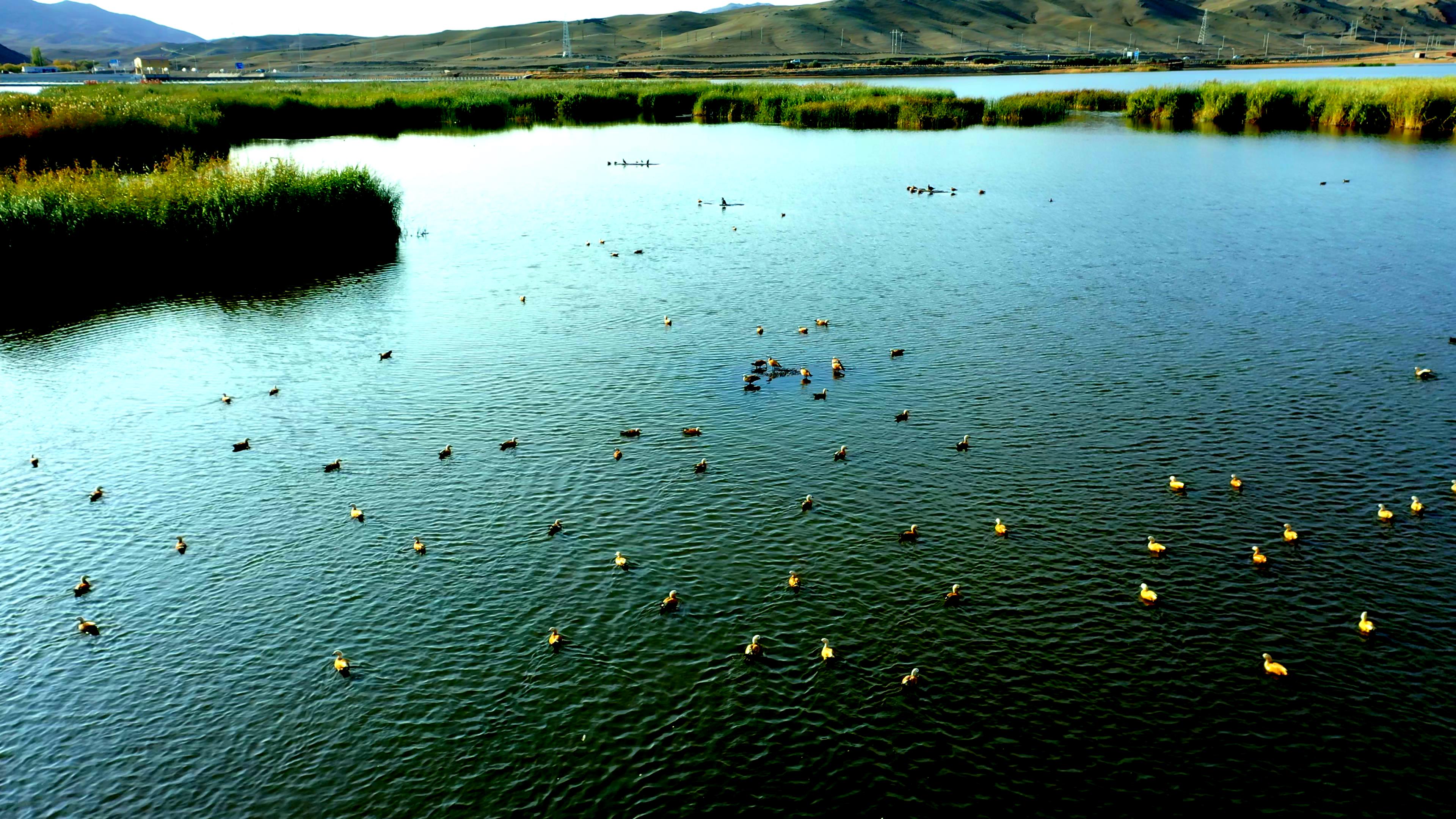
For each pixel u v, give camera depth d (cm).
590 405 4016
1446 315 4875
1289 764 2092
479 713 2308
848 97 15488
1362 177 8812
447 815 2030
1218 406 3859
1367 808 1977
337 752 2206
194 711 2339
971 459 3469
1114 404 3909
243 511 3225
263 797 2088
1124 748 2153
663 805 2039
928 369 4322
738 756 2162
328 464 3519
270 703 2358
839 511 3136
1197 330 4769
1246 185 8606
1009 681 2361
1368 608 2589
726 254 6519
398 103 14512
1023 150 11356
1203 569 2781
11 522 3178
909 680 2352
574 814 2025
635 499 3244
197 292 5806
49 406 4094
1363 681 2323
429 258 6550
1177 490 3216
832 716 2269
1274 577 2736
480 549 2969
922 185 9144
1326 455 3431
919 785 2069
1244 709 2250
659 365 4447
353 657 2508
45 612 2720
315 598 2755
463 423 3869
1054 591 2702
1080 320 4962
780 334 4838
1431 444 3491
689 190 9044
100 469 3531
